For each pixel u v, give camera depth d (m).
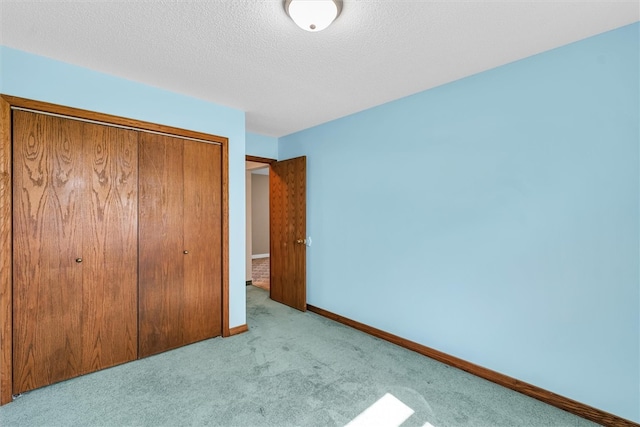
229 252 3.02
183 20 1.65
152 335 2.55
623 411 1.72
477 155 2.29
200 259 2.84
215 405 1.90
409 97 2.72
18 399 1.94
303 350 2.68
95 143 2.28
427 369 2.37
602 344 1.78
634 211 1.68
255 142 4.09
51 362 2.10
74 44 1.90
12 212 1.95
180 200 2.71
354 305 3.26
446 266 2.47
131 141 2.45
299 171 3.82
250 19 1.64
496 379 2.18
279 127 3.77
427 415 1.82
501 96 2.16
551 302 1.96
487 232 2.24
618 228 1.73
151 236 2.55
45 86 2.06
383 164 2.95
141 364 2.40
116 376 2.22
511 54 2.01
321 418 1.79
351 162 3.27
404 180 2.77
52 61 2.08
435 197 2.54
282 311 3.80
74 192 2.19
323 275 3.63
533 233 2.02
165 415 1.81
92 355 2.26
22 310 1.99
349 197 3.30
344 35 1.79
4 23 1.68
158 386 2.10
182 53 2.00
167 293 2.63
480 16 1.62
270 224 4.34
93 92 2.25
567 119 1.89
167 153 2.64
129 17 1.62
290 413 1.83
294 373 2.29
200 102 2.82
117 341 2.38
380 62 2.12
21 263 1.98
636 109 1.67
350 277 3.30
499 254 2.18
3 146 1.91
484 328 2.26
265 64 2.15
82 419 1.77
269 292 4.64
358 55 2.02
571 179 1.88
